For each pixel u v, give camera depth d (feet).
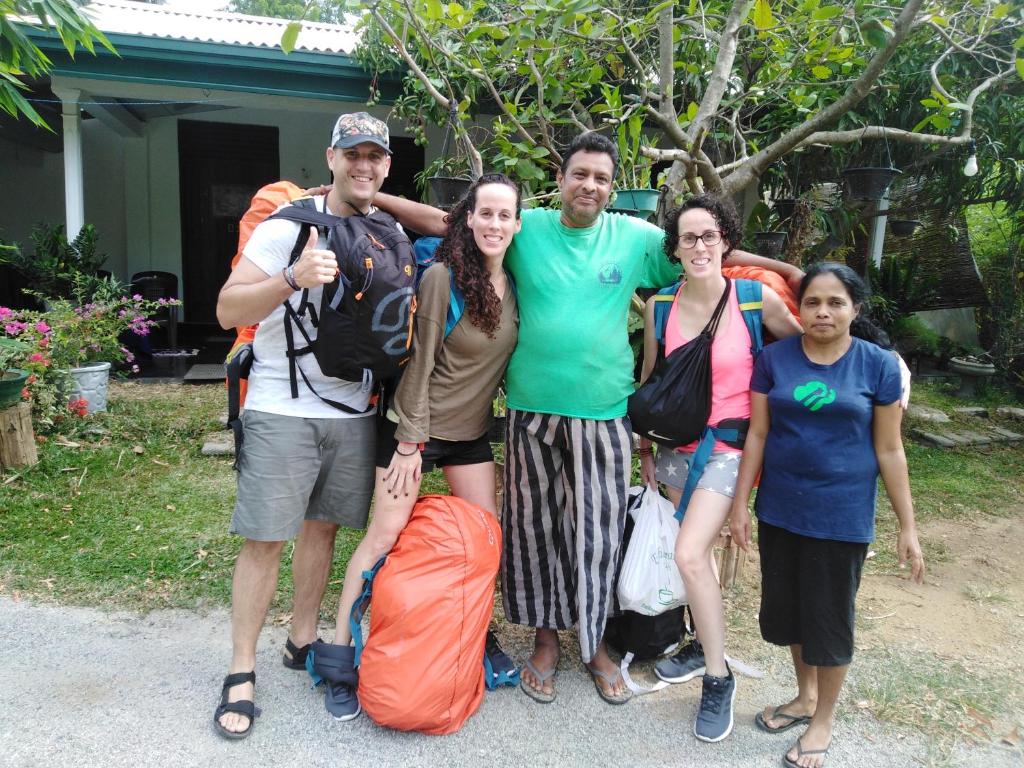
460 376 7.81
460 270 7.42
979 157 20.15
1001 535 14.06
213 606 10.07
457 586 7.45
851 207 18.88
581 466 7.88
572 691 8.55
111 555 11.35
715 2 14.65
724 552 10.96
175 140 31.48
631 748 7.61
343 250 6.82
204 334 32.40
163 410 19.57
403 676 7.29
